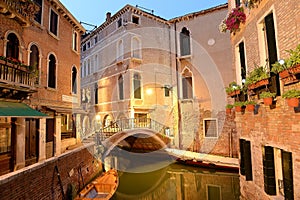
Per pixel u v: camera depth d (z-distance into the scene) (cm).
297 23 399
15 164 808
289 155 418
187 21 1594
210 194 1080
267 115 511
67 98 1238
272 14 498
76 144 1283
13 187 516
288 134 422
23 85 780
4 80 696
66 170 830
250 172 628
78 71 1408
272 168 503
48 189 682
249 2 591
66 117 1288
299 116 388
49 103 1057
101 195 902
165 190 1193
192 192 1132
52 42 1111
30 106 900
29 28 934
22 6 843
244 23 661
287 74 361
